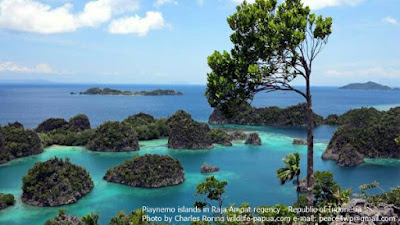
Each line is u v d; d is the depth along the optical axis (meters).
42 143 140.88
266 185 92.62
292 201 79.69
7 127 130.25
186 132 145.62
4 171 107.06
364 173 108.44
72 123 168.12
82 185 85.88
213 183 44.97
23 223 68.25
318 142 161.00
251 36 23.56
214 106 23.98
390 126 140.88
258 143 153.00
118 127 142.38
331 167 115.56
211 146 146.25
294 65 23.70
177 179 95.56
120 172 96.56
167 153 135.50
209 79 23.73
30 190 79.56
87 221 58.44
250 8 23.50
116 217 55.59
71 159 123.88
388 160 127.06
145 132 165.25
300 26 22.42
